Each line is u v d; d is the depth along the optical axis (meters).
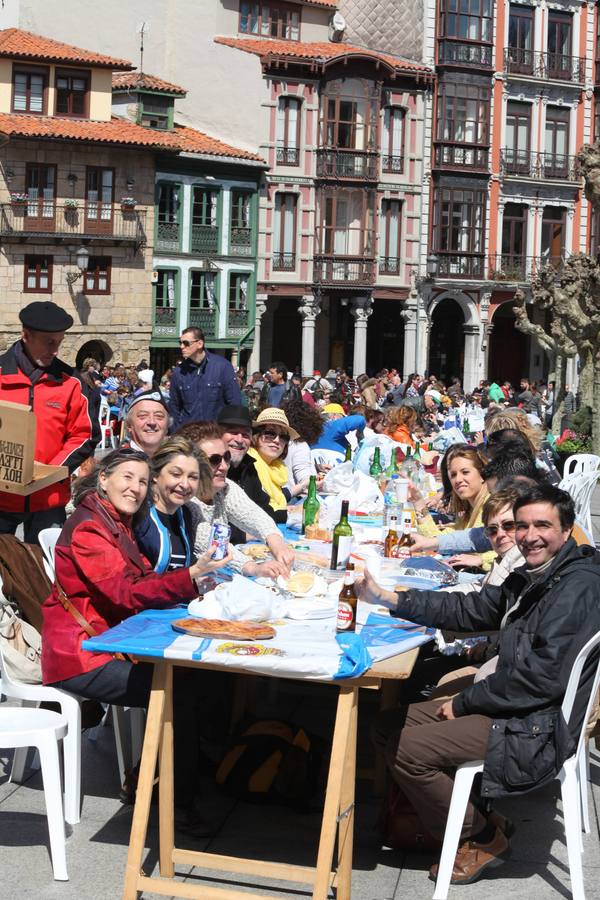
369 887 5.21
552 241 50.75
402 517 7.71
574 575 5.18
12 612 5.95
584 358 21.25
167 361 43.94
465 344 49.34
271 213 45.47
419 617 5.63
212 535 5.49
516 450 7.59
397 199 47.56
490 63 48.56
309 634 5.25
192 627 5.20
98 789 6.20
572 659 5.04
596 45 50.84
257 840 5.65
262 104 45.16
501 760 4.98
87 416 7.84
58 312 7.66
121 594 5.52
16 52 39.50
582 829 5.91
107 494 5.75
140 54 45.81
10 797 6.03
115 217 41.12
